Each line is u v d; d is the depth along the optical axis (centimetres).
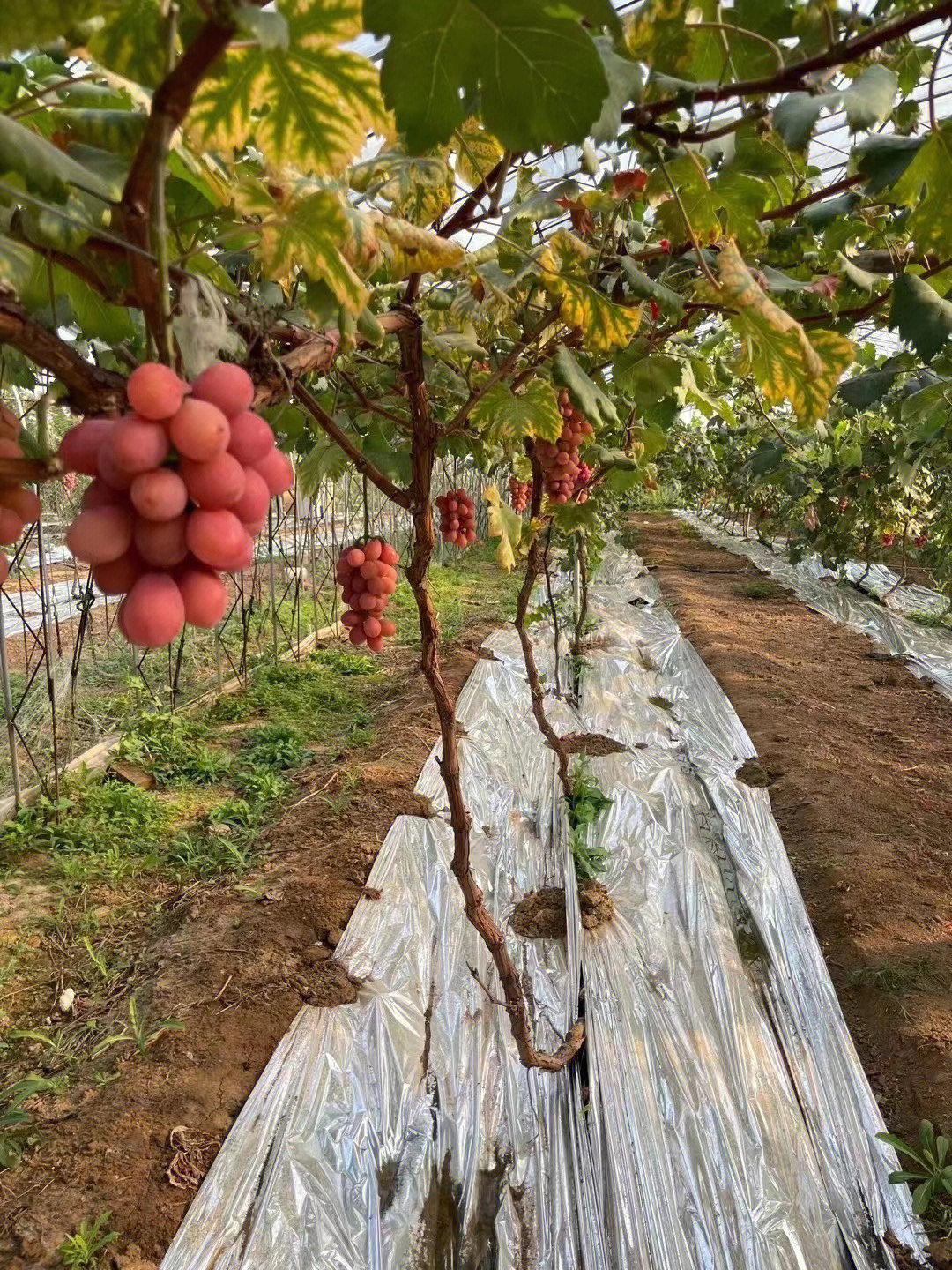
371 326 170
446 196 201
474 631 971
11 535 93
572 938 411
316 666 846
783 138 150
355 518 1338
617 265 241
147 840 505
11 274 111
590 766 622
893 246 244
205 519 80
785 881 478
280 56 105
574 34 89
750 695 765
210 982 371
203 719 707
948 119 156
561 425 289
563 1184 306
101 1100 312
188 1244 265
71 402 94
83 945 416
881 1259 284
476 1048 360
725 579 1406
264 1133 306
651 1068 348
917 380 439
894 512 1071
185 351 100
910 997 378
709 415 438
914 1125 322
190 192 157
